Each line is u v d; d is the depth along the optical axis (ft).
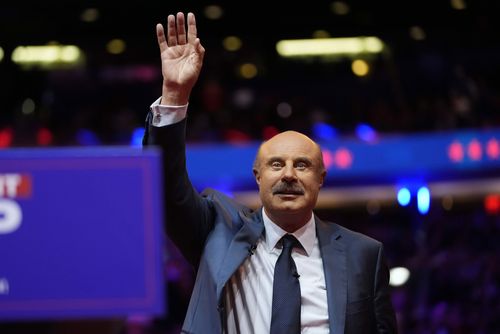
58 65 151.94
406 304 91.20
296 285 28.84
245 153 119.55
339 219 123.85
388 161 122.31
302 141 29.89
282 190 29.04
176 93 26.27
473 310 91.61
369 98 156.15
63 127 134.82
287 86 157.58
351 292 29.19
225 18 148.25
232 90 156.56
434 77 155.22
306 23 151.64
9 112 146.72
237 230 30.30
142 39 151.64
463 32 154.61
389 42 156.25
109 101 143.33
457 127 131.13
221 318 28.22
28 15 140.15
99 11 141.18
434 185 123.24
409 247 111.14
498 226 111.04
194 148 119.34
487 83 150.92
